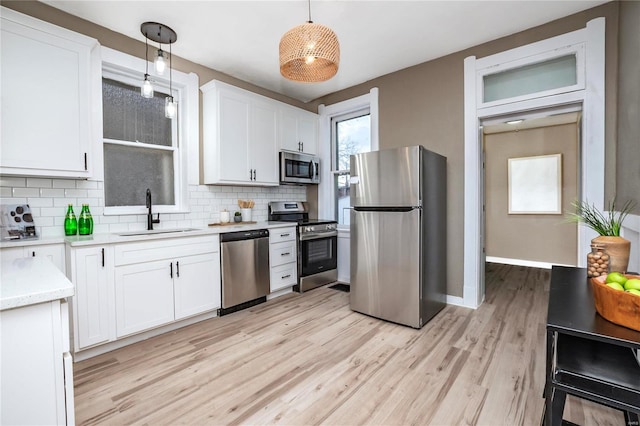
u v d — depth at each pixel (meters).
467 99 3.06
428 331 2.56
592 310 1.07
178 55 3.10
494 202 5.64
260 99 3.57
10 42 1.95
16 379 0.77
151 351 2.23
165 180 3.12
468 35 2.82
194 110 3.23
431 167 2.83
